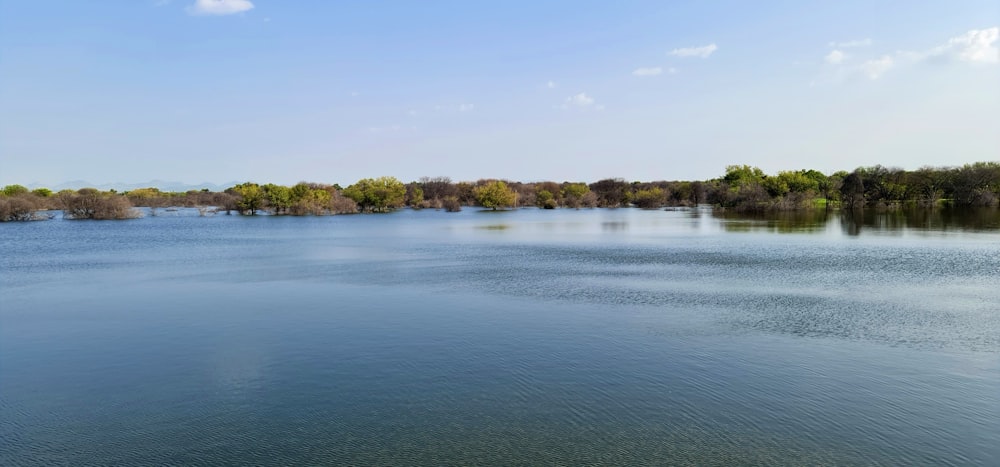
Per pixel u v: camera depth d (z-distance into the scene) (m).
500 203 169.12
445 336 20.16
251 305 26.09
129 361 17.78
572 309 24.50
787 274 34.31
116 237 70.69
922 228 70.38
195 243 61.25
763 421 12.80
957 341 18.98
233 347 19.16
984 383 15.02
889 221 85.25
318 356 17.98
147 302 27.14
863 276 33.06
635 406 13.73
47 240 66.00
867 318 22.38
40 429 12.95
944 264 37.84
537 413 13.41
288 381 15.77
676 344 18.88
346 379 15.87
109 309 25.59
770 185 133.38
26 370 17.02
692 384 15.14
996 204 125.44
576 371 16.30
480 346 18.84
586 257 44.62
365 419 13.19
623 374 15.98
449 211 160.00
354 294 28.66
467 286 30.83
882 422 12.69
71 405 14.30
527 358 17.52
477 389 14.98
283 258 45.91
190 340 20.09
